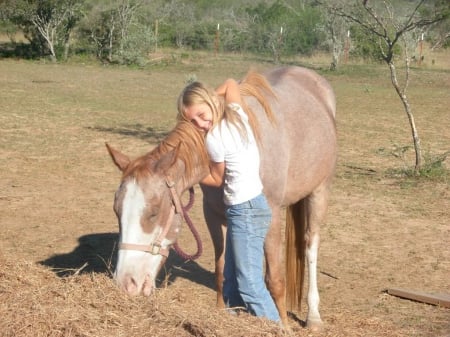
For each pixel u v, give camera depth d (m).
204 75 29.92
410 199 10.06
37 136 14.26
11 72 28.80
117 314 4.38
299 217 6.11
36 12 34.66
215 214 5.45
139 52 34.69
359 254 7.62
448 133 16.62
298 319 6.00
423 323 5.94
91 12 36.66
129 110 18.86
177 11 51.94
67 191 9.97
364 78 30.81
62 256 7.28
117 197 4.54
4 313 4.33
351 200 9.90
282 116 5.59
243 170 4.79
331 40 35.06
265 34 39.91
